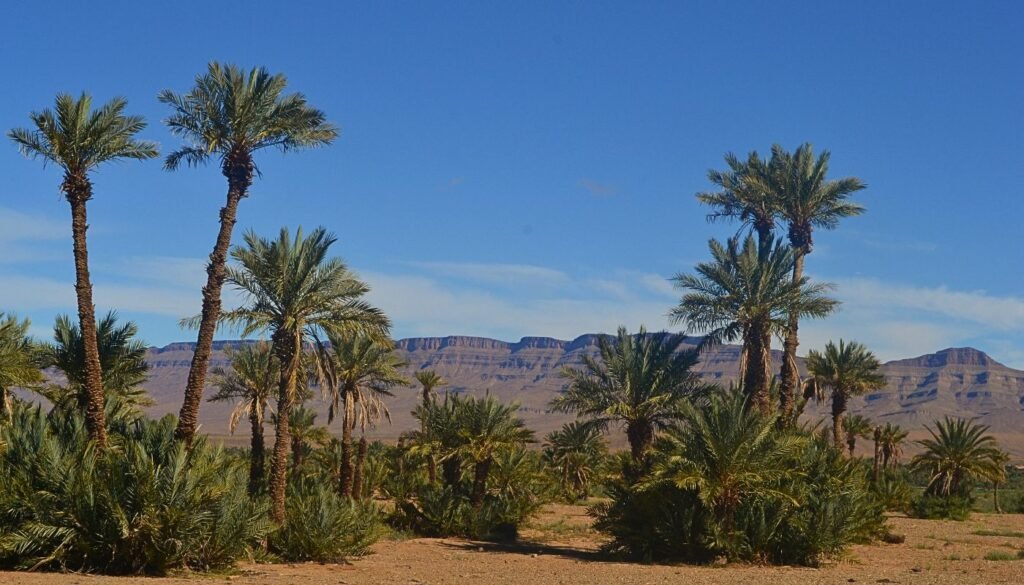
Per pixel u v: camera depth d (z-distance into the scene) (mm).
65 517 16391
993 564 23109
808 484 25125
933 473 57250
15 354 20781
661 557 23750
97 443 18703
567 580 18266
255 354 34062
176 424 19891
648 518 23953
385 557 24234
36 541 16125
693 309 29766
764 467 22938
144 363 24984
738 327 29969
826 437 30828
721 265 30375
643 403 29688
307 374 24875
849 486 26969
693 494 23266
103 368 23641
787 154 33906
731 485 22797
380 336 24297
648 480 22938
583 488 60344
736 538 22578
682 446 23000
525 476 36062
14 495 16281
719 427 22719
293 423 44406
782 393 30281
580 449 59875
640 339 30594
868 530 28266
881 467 68312
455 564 22609
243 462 21188
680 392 30031
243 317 22750
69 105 19656
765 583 17703
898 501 50094
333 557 22062
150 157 20641
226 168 21688
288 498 25625
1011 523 44562
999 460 56969
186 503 17141
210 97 21625
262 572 18531
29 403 22406
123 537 16422
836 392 43688
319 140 22812
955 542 31547
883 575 19812
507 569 21234
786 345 30391
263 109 21844
